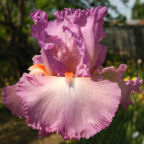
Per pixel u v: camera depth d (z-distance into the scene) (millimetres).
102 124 159
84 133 158
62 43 196
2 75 1193
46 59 195
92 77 185
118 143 468
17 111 191
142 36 2357
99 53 208
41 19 204
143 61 2094
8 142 728
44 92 172
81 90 172
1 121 908
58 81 181
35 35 201
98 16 195
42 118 164
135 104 558
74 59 194
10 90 191
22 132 802
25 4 1341
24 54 1199
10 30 1254
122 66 197
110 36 2387
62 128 160
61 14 206
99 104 165
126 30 2393
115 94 168
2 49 1186
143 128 532
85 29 193
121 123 500
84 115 162
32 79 179
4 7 1292
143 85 604
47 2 1409
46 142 704
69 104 166
